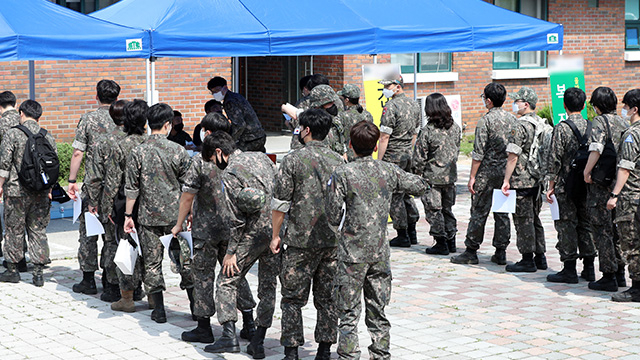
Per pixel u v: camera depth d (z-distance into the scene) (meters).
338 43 9.62
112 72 14.93
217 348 5.93
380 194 5.27
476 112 19.02
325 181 5.46
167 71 15.45
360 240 5.21
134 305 7.12
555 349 6.04
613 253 7.62
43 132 7.86
